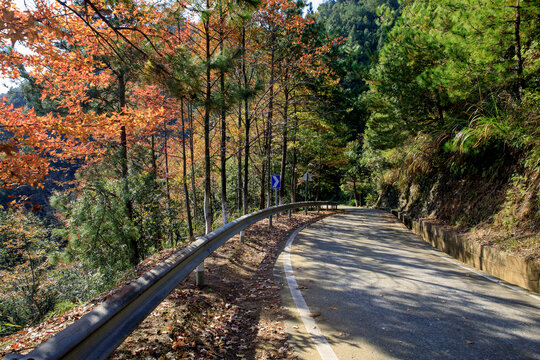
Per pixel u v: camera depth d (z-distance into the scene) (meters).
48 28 4.69
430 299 4.96
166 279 3.71
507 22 8.52
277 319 4.40
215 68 7.89
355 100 20.08
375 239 11.07
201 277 5.43
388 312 4.48
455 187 11.01
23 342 3.84
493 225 7.46
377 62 15.24
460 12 9.59
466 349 3.42
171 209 19.89
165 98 17.08
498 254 6.18
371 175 44.78
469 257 7.32
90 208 13.57
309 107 19.64
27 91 10.76
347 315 4.41
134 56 4.94
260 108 15.30
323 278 6.21
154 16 4.98
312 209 29.84
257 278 6.38
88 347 2.24
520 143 7.52
